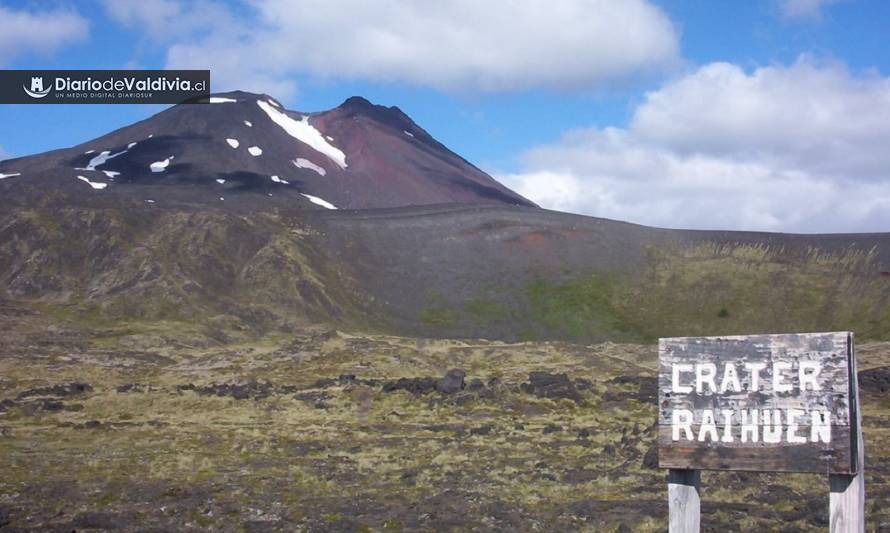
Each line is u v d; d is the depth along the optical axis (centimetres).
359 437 4406
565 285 17475
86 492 2955
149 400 6006
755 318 15912
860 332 14788
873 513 2350
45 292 14262
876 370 6619
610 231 19500
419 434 4522
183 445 4159
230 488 2995
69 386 6844
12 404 5950
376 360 8819
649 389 5938
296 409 5697
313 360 8988
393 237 19125
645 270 17862
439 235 19325
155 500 2806
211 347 11306
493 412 5375
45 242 15362
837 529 1184
